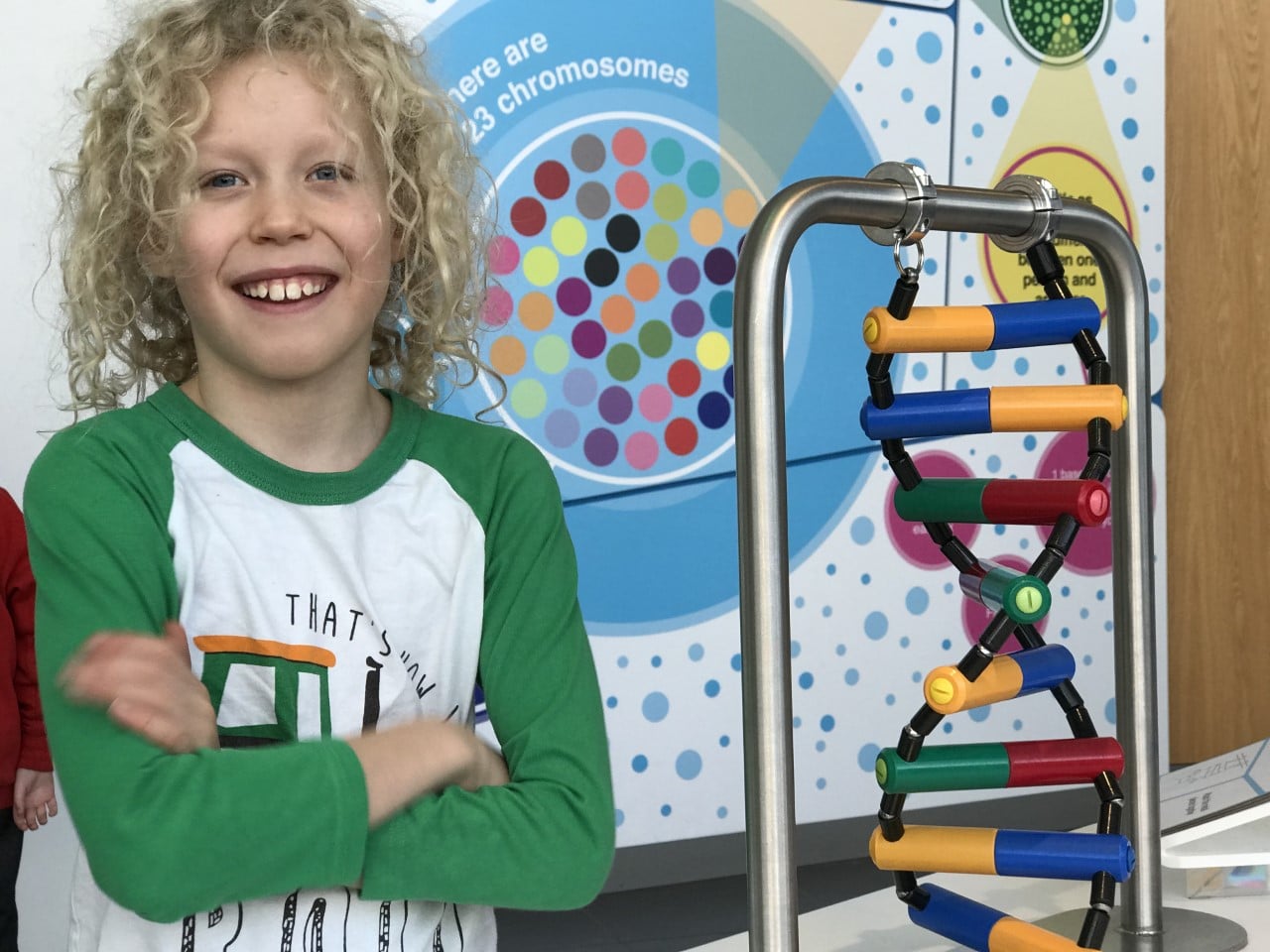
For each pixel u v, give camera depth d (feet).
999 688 2.21
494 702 2.48
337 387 2.42
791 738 2.07
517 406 8.07
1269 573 10.31
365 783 2.06
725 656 8.66
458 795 2.23
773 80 8.70
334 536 2.38
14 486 6.96
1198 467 10.56
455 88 7.82
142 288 2.66
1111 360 2.70
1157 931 2.71
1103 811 2.28
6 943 5.80
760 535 2.06
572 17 8.11
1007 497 2.21
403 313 2.82
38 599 2.23
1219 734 10.55
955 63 9.23
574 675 2.49
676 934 7.67
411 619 2.42
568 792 2.33
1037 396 2.24
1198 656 10.61
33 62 6.87
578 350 8.21
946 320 2.27
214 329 2.32
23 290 6.92
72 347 2.72
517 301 8.03
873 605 9.07
